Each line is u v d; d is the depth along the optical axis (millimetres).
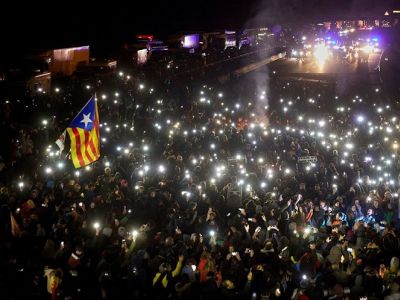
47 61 36688
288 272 11508
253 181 17938
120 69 44938
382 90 41062
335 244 12555
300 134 24391
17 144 20453
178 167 18031
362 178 18344
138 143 22859
